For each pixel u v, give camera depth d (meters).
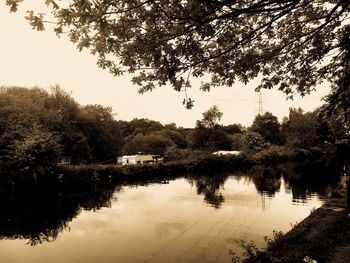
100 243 12.62
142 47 4.70
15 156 25.03
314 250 7.91
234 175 41.09
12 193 23.69
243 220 15.74
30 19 3.90
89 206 20.73
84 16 3.94
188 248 11.53
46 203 21.94
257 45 6.22
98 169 33.16
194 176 40.94
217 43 5.41
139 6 3.99
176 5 4.32
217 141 62.75
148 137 78.31
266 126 82.44
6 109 31.98
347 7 4.78
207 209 18.86
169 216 17.20
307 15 5.85
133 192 27.06
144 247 11.90
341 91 6.56
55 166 28.38
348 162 14.63
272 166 52.97
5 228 15.44
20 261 10.87
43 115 40.91
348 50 6.16
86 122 52.69
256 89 6.87
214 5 4.02
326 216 11.83
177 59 4.82
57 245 12.55
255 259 7.98
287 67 6.61
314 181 31.12
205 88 6.34
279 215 16.81
